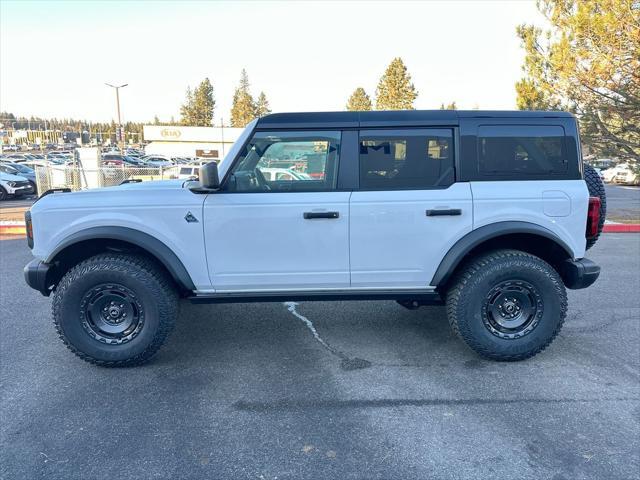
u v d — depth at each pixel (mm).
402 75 45719
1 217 13367
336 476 2686
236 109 78438
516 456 2844
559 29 12508
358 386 3703
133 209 3896
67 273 3965
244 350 4395
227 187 3953
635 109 11688
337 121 3943
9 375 3910
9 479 2668
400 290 4098
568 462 2789
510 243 4297
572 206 3971
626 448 2910
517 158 3994
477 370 3965
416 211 3916
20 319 5219
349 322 5094
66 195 3994
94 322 3969
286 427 3156
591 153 13219
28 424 3201
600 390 3619
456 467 2752
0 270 7445
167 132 63031
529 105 13531
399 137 3949
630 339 4582
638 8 10602
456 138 3957
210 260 3959
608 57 11148
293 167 3982
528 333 4023
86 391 3648
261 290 4070
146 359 4020
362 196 3912
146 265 3953
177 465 2785
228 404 3451
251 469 2750
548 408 3367
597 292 6117
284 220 3908
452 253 3945
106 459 2840
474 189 3936
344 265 3996
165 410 3373
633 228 11391
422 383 3746
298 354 4301
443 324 5023
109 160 38250
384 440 3008
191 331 4867
